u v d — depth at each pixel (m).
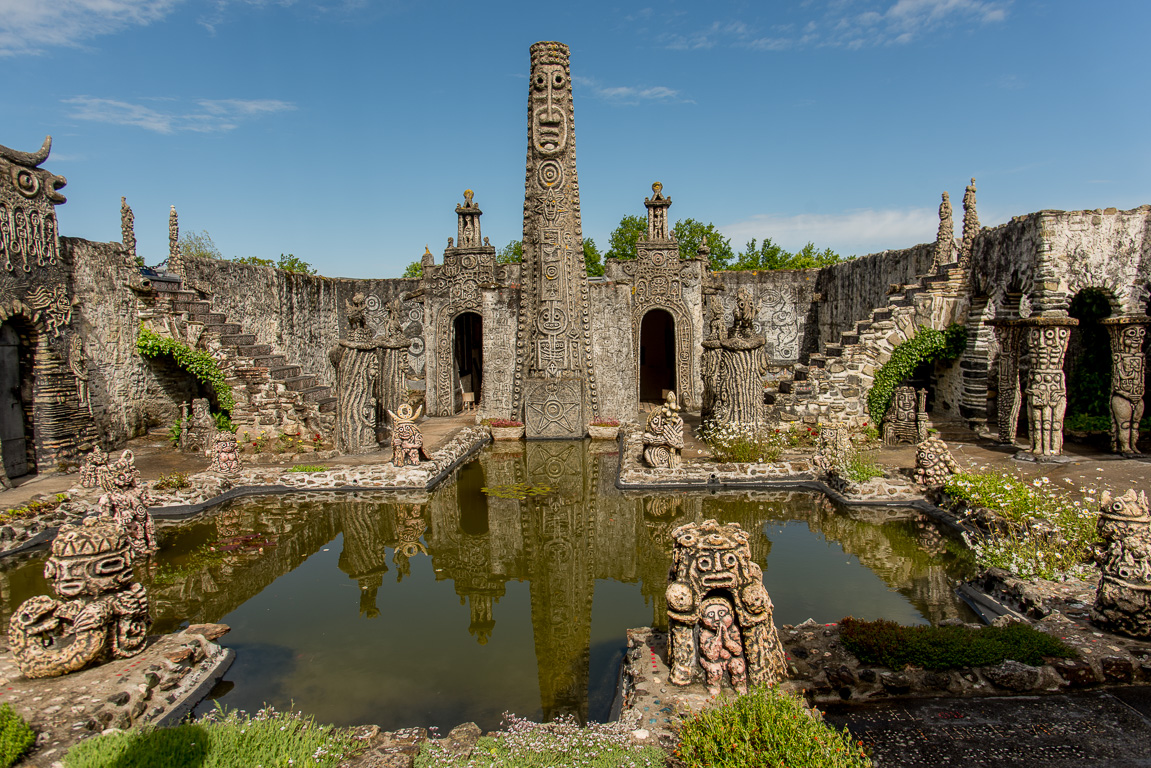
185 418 15.52
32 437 13.76
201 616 7.76
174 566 9.37
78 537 5.89
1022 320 12.30
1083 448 12.99
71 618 5.75
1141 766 4.21
